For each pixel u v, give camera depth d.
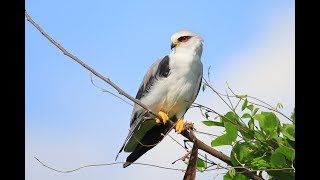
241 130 7.06
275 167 6.52
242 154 6.77
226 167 6.87
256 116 6.96
